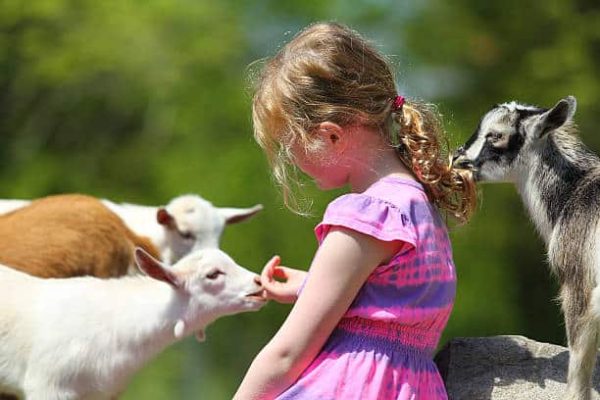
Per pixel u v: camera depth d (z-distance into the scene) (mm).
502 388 8719
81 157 33594
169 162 31547
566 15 31500
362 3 32469
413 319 6430
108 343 10484
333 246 6328
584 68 30797
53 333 10492
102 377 10508
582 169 10133
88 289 10695
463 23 32094
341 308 6297
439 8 32344
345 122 6484
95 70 32719
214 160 31188
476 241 29859
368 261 6309
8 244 13211
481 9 32094
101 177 33406
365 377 6328
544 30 31734
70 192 33250
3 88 33781
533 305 30547
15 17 32750
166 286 10609
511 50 31688
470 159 10500
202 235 14438
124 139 33844
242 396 6344
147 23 32469
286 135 6555
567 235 9820
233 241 29766
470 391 8719
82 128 34031
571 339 9250
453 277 6695
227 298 10359
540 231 10266
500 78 31562
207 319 10430
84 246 13484
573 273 9672
